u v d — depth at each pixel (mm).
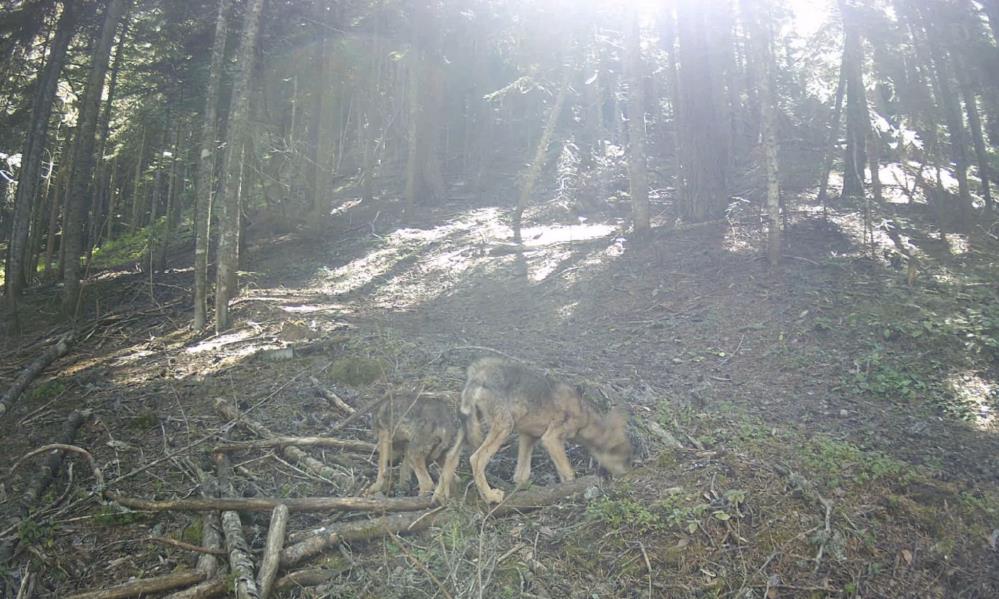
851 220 14883
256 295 14586
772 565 5461
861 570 5480
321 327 11617
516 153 29047
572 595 5164
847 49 16625
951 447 7328
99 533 5867
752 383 8930
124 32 18297
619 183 21906
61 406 8812
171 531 5895
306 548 5379
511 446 7324
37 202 22062
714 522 5738
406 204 21719
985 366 8875
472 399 6105
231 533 5465
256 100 18094
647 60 23641
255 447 7094
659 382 8953
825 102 23906
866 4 16688
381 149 28453
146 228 28344
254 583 4945
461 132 28594
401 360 9477
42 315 15727
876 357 9078
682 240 14539
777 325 10391
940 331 9562
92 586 5242
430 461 6227
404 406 6160
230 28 17516
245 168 18016
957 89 17344
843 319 10242
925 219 15242
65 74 18594
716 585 5277
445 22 22188
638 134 15219
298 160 21234
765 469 6379
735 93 22188
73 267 14984
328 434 7398
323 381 9055
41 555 5469
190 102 19141
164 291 16609
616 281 13242
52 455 7066
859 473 6516
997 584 5492
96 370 10297
